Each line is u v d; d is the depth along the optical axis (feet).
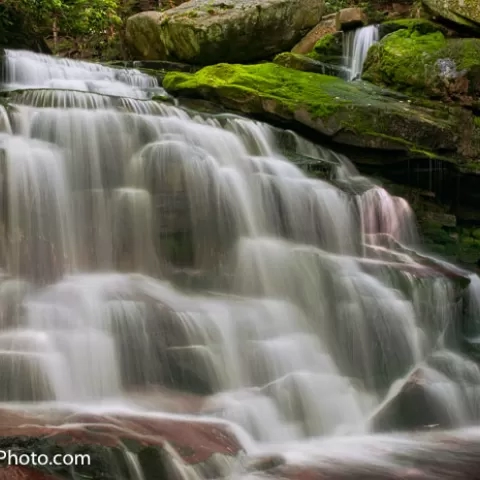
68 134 30.32
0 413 19.53
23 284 25.89
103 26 59.98
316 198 34.01
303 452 23.03
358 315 28.84
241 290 29.89
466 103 42.29
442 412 27.22
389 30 48.62
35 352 21.95
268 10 51.34
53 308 24.04
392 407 26.63
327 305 29.07
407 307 30.01
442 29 47.14
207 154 32.14
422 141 39.47
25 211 27.66
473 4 45.75
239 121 37.06
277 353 26.00
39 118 30.45
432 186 39.88
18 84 40.22
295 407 24.64
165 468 18.31
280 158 36.63
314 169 36.29
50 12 54.85
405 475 21.38
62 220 28.55
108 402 22.38
